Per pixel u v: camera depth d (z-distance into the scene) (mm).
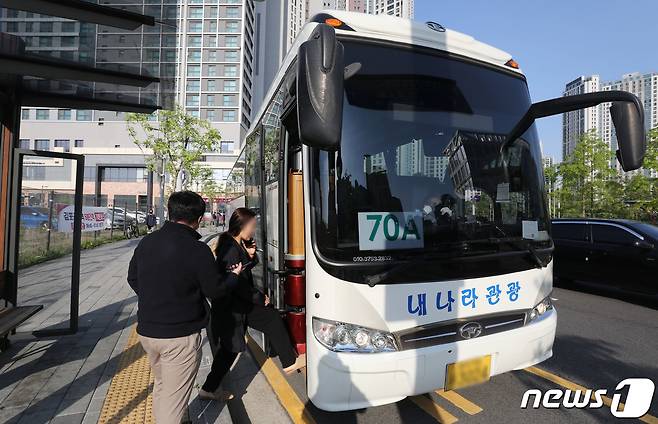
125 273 9992
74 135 65938
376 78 3084
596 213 23234
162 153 26250
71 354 4609
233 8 69500
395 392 2693
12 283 4645
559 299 8297
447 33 3426
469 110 3365
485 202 3254
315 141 2254
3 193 4617
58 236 14070
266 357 4984
